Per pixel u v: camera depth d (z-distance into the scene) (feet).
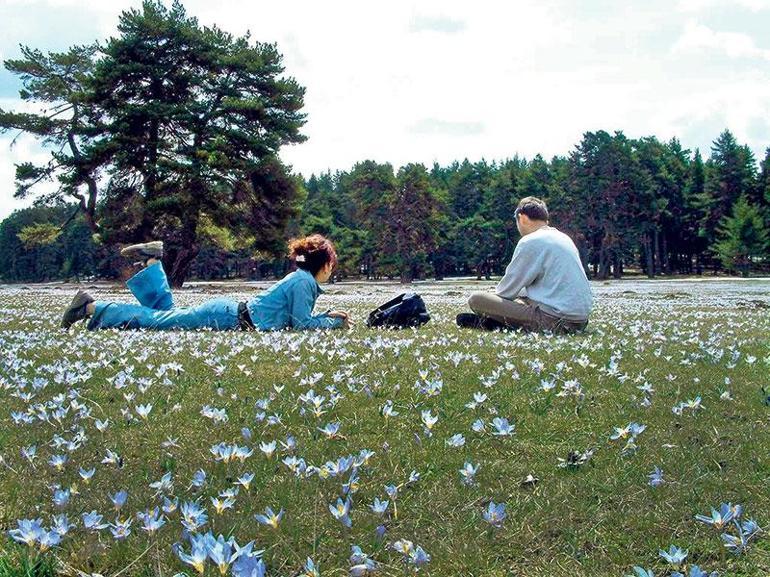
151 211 116.06
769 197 240.12
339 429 12.32
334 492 9.23
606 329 30.78
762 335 27.37
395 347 20.98
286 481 9.52
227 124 124.16
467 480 9.57
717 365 18.58
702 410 13.53
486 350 21.22
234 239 143.33
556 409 13.76
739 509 7.89
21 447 10.95
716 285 125.39
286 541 7.82
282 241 133.28
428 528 8.33
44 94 126.00
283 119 126.31
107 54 119.14
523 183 275.59
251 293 86.84
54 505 8.61
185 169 116.16
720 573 7.32
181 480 9.68
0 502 8.98
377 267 241.35
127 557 7.45
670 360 19.25
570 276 28.32
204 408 12.59
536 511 8.68
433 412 13.44
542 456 11.05
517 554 7.82
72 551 7.45
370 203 223.30
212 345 22.06
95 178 123.24
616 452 10.96
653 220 257.34
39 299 64.85
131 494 9.07
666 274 275.80
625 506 8.95
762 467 10.38
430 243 222.89
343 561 7.50
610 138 245.45
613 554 7.70
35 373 17.47
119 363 19.03
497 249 274.57
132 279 30.78
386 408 12.57
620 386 15.78
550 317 28.22
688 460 10.57
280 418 12.84
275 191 126.72
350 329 29.40
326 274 30.63
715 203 252.83
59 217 293.43
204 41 121.60
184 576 6.69
